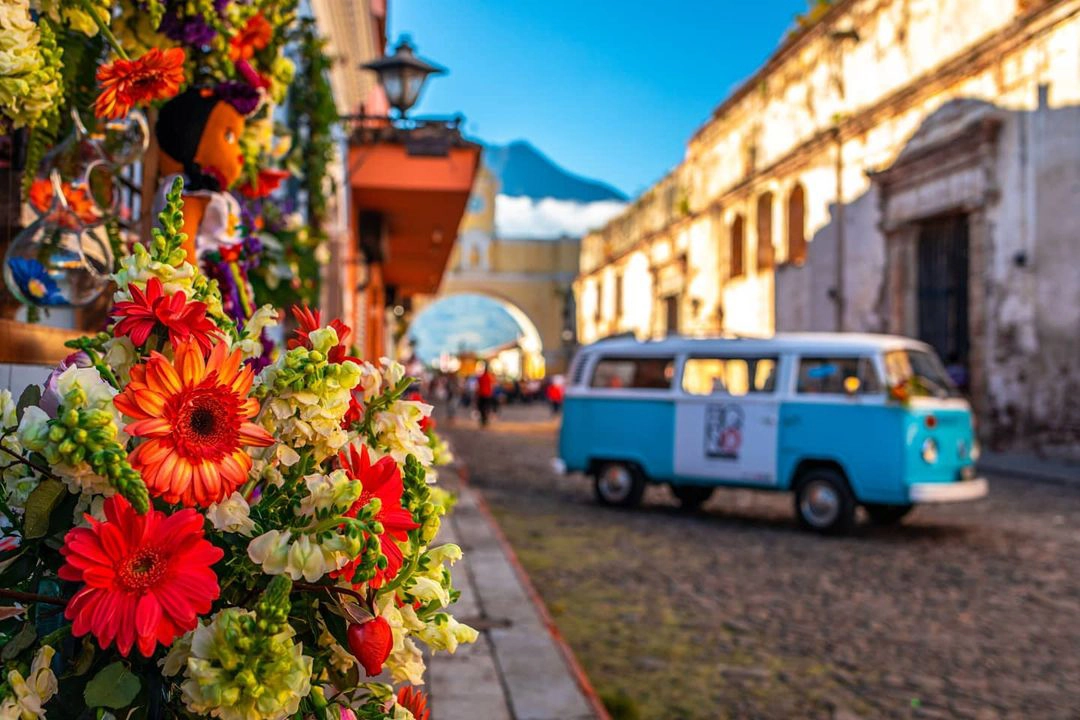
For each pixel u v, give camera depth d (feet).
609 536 27.61
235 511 3.44
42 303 7.01
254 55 9.53
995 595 20.13
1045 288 48.80
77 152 7.51
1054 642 16.60
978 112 53.67
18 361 6.01
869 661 15.47
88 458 3.10
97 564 3.00
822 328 71.51
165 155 8.42
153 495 3.24
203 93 8.09
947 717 12.96
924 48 59.21
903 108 60.75
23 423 3.20
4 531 3.47
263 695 3.14
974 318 54.13
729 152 92.38
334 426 3.72
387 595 3.64
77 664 3.33
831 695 13.79
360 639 3.44
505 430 81.41
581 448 34.47
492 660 13.30
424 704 4.24
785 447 29.32
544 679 12.47
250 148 9.37
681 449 31.94
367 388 4.17
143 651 2.96
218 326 4.08
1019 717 12.96
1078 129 46.57
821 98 72.49
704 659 15.53
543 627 15.24
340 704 3.74
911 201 60.44
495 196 170.81
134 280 3.75
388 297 83.92
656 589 20.62
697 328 101.14
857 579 21.75
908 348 29.50
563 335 168.66
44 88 4.82
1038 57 48.93
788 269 77.56
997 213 52.13
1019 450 50.60
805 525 28.86
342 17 37.42
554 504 34.65
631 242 131.75
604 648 16.11
